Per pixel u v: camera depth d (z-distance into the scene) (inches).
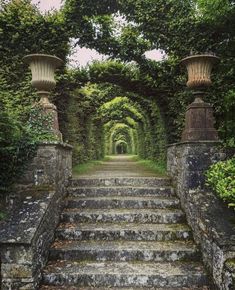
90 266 143.3
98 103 448.5
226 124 212.2
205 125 185.0
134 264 145.4
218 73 228.5
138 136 749.3
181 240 163.8
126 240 164.9
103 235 165.9
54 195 163.8
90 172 317.4
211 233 130.6
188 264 145.3
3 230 133.6
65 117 311.4
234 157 172.4
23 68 255.8
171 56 257.3
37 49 253.0
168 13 239.5
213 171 163.5
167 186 215.9
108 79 316.2
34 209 147.1
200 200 156.2
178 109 276.4
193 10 235.3
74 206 193.0
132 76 307.4
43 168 165.8
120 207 192.5
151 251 149.9
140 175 270.8
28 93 251.9
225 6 197.9
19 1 252.8
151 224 176.2
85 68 313.4
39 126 184.2
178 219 178.4
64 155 197.0
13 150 158.9
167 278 133.7
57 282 136.0
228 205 137.4
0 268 130.4
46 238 149.3
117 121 928.9
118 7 248.5
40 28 250.1
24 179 165.9
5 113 156.1
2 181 157.5
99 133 660.1
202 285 133.4
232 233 126.0
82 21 252.8
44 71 193.0
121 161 635.5
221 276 119.7
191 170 172.4
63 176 194.1
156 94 313.1
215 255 127.1
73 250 151.3
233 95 206.8
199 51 233.6
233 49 221.9
